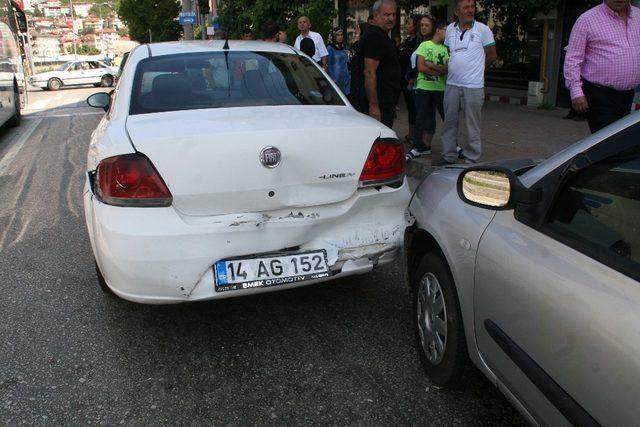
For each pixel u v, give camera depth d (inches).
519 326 84.9
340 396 117.3
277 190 123.0
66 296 164.7
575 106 193.5
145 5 1870.1
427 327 120.6
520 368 85.4
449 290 110.6
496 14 527.2
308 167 124.9
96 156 128.2
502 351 91.3
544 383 78.0
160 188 116.8
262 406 114.8
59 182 308.7
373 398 116.4
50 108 735.1
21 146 439.5
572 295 74.3
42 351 136.0
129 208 117.4
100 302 160.2
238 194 120.3
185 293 119.5
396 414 111.4
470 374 114.4
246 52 168.4
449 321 110.7
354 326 145.5
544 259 82.0
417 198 129.0
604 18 182.5
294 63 169.6
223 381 123.3
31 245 208.2
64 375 126.0
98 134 140.9
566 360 73.9
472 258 99.4
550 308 77.5
